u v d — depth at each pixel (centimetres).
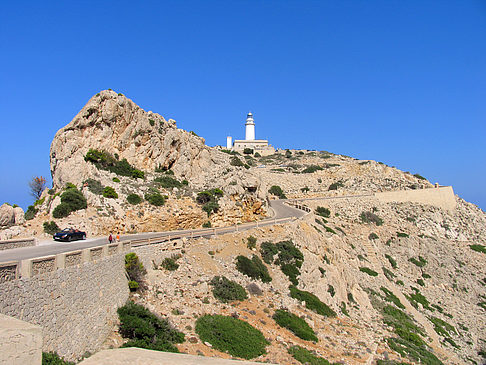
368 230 7500
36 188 5953
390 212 8944
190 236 3569
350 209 8488
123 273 2419
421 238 7738
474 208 10762
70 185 4022
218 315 2523
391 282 5800
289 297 3391
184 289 2708
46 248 2625
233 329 2386
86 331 1775
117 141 4897
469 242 8469
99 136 4669
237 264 3431
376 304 4697
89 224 3547
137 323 2061
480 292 6281
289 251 4125
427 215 9088
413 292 5825
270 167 12838
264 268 3641
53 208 3631
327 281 4100
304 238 4719
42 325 1434
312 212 7025
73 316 1678
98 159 4516
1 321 837
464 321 5297
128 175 4741
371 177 11650
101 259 2080
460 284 6419
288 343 2531
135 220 3984
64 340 1571
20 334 775
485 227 9581
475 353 4441
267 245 4072
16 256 2164
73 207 3666
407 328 4228
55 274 1575
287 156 15912
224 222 4853
